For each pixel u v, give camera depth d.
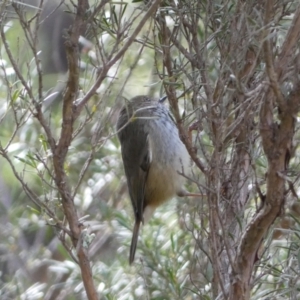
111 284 9.28
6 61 9.70
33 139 10.55
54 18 11.15
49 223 6.26
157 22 6.40
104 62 5.42
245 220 6.16
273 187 5.01
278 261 7.07
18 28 10.70
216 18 6.03
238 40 5.25
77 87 5.30
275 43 5.44
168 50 5.91
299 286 6.40
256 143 6.79
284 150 4.91
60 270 10.04
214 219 5.66
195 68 6.20
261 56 5.55
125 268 9.53
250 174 6.19
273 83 4.61
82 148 11.21
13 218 11.18
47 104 10.69
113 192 11.36
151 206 9.08
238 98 5.85
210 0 5.79
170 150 8.67
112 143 10.77
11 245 11.14
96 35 5.80
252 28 5.25
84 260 5.78
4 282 11.38
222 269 6.02
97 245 10.59
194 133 8.47
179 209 9.69
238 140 6.02
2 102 10.08
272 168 4.95
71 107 5.32
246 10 5.23
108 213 10.23
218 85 5.75
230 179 6.02
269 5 4.61
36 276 11.73
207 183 5.66
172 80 6.05
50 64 11.84
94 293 5.81
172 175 8.70
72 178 10.89
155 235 9.42
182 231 9.44
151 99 8.84
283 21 5.92
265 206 5.12
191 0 6.10
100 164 10.83
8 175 11.35
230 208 6.02
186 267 8.73
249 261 5.40
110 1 5.51
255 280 6.02
